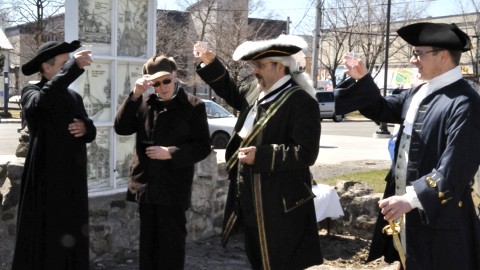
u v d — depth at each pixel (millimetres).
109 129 5312
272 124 3305
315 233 3414
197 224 5945
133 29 5500
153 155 3986
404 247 3234
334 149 17438
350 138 21938
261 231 3279
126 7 5418
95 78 5176
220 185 6176
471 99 2953
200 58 3666
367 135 24391
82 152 4047
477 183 3664
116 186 5395
